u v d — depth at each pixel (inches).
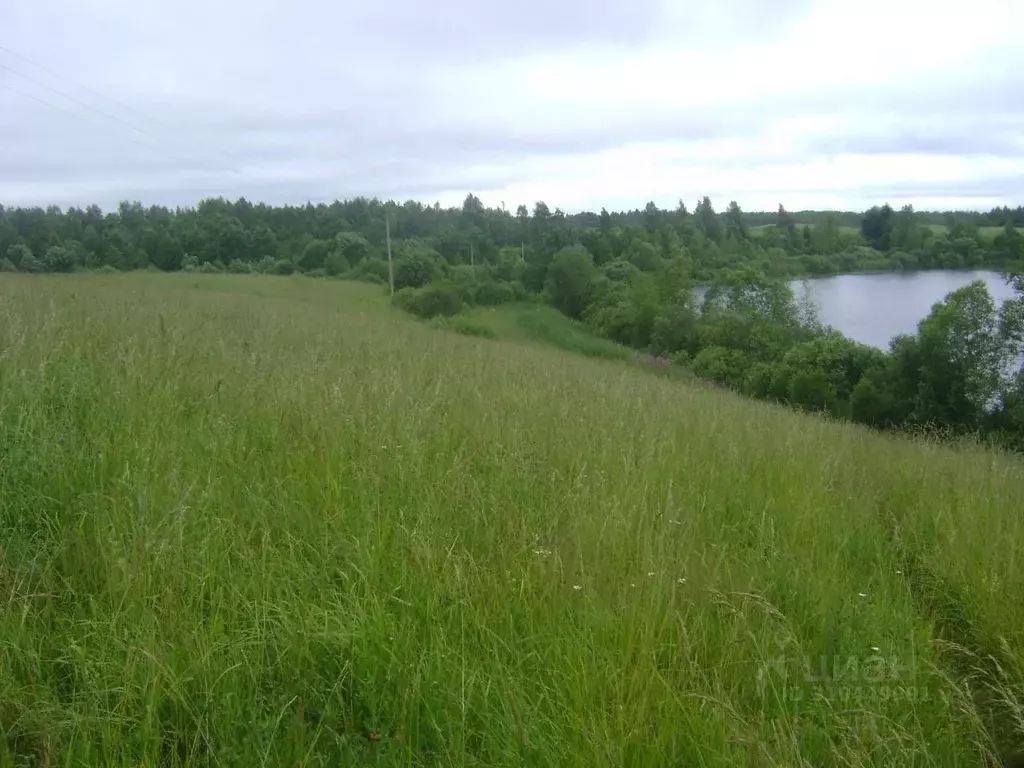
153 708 95.9
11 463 147.1
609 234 3464.6
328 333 523.2
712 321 1856.5
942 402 967.0
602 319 2294.5
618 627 126.0
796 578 157.6
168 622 111.1
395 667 112.3
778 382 1298.0
